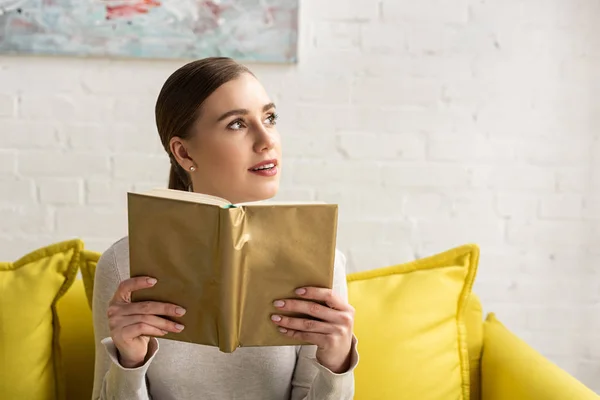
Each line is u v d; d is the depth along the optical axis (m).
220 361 1.16
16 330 1.34
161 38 1.76
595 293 1.92
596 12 1.85
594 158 1.88
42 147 1.78
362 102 1.83
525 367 1.34
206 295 0.84
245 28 1.77
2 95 1.75
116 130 1.79
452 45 1.84
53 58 1.76
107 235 1.82
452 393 1.40
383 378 1.35
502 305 1.91
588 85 1.87
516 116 1.87
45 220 1.80
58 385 1.40
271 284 0.86
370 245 1.87
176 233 0.83
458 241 1.89
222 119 1.13
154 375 1.16
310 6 1.80
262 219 0.83
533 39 1.85
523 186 1.88
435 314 1.42
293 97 1.82
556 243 1.90
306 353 1.19
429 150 1.86
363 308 1.40
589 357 1.93
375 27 1.82
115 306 0.90
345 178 1.85
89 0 1.73
